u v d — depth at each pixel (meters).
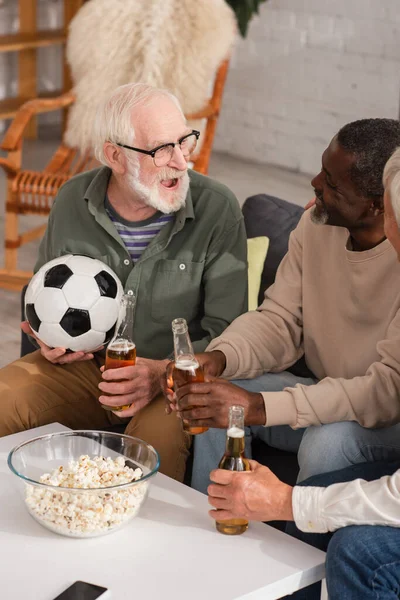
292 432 2.16
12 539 1.64
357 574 1.56
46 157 6.44
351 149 1.95
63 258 2.28
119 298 2.28
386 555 1.56
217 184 2.43
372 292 2.07
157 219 2.39
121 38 3.70
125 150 2.29
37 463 1.80
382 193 1.96
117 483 1.70
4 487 1.81
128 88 2.35
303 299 2.22
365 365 2.10
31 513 1.66
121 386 2.09
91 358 2.33
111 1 3.70
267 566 1.59
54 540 1.64
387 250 2.04
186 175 2.35
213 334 2.34
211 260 2.37
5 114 6.26
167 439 2.12
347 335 2.13
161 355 2.43
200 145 4.19
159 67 3.67
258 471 1.69
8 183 4.07
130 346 2.07
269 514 1.65
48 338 2.25
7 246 4.19
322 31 6.05
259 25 6.34
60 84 7.30
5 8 6.70
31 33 6.57
